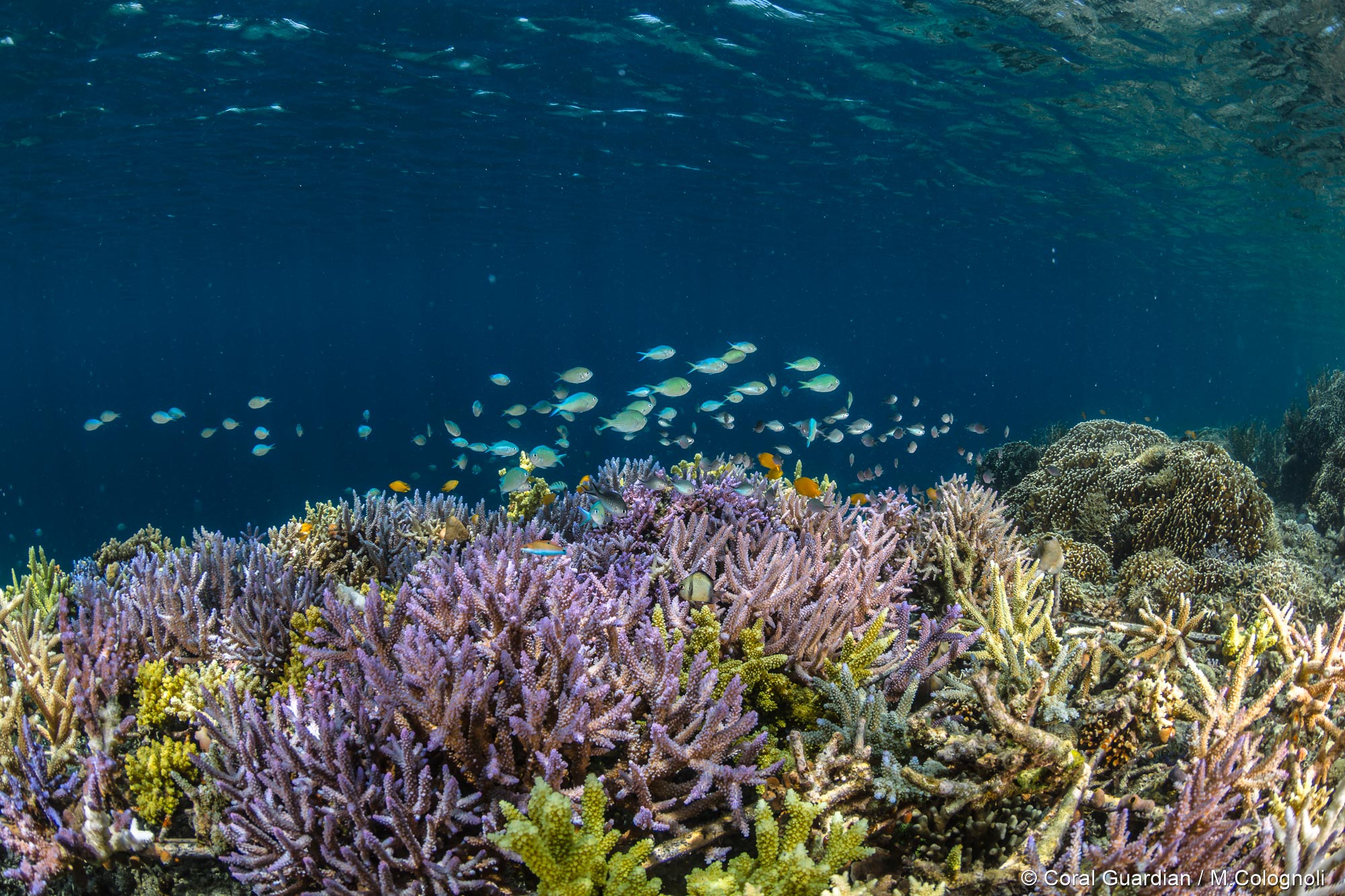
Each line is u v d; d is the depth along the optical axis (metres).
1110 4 12.02
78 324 85.88
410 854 2.70
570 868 2.38
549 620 3.17
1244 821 3.06
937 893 2.75
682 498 5.84
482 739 2.96
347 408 68.56
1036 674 3.64
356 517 6.22
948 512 6.03
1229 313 62.62
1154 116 16.52
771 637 3.89
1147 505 7.79
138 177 22.06
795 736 3.26
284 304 81.88
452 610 3.39
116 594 4.96
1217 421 51.41
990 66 14.73
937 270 48.38
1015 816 3.13
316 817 2.87
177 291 59.84
